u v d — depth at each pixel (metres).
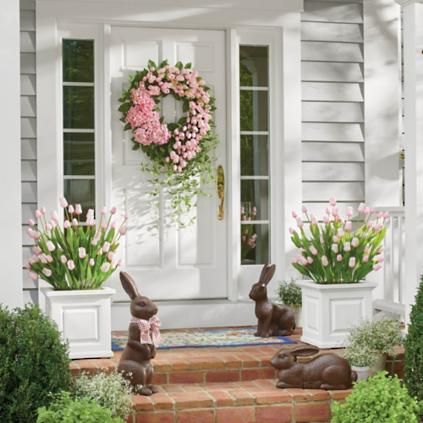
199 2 7.71
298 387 5.95
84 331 6.35
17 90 5.56
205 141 7.86
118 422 4.91
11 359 5.11
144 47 7.79
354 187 8.06
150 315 5.81
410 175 6.50
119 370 5.77
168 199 7.86
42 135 7.40
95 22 7.57
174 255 7.89
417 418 5.48
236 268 7.87
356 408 5.23
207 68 7.93
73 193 7.59
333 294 6.78
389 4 8.11
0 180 5.53
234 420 5.66
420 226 6.45
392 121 8.12
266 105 8.02
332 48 8.02
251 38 7.96
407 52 6.52
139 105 7.62
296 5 7.89
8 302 5.54
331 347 6.76
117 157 7.75
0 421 5.02
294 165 7.89
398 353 6.32
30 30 7.41
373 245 6.94
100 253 6.50
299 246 7.03
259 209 8.00
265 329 7.19
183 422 5.57
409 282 6.51
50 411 4.82
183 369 6.20
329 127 8.01
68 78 7.57
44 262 6.41
